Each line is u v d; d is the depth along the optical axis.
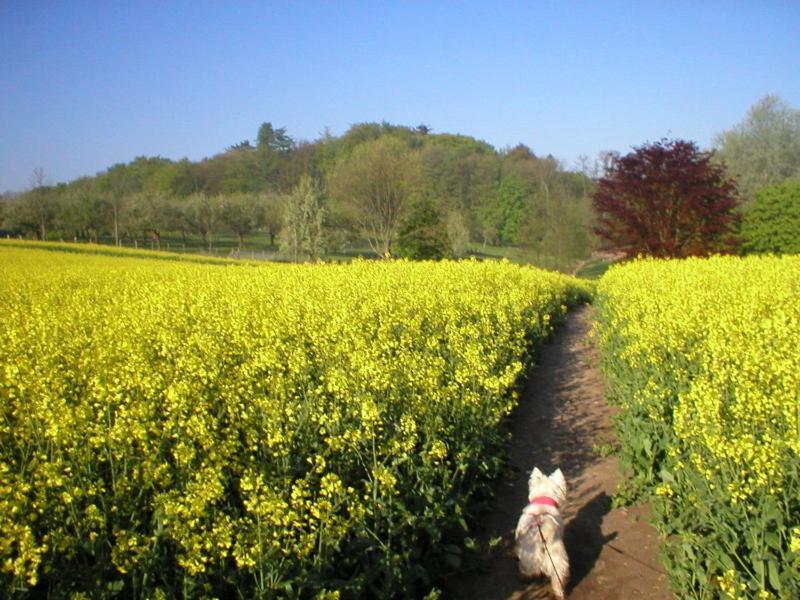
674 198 29.62
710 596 4.84
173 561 4.27
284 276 18.64
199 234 71.44
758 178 63.62
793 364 6.85
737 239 31.89
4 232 65.44
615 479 7.72
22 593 3.62
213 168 103.50
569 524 6.79
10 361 7.09
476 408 7.45
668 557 5.47
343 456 5.78
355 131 103.94
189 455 4.70
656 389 7.75
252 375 7.12
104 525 4.05
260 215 69.06
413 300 12.73
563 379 12.85
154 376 6.31
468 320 11.84
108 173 108.88
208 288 15.20
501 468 7.81
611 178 31.09
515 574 5.80
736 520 5.06
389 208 56.22
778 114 66.94
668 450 6.55
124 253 42.47
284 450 5.34
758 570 4.57
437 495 5.98
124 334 8.84
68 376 6.79
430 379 7.12
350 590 4.62
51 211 63.88
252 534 4.23
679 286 14.52
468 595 5.52
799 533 4.40
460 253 58.19
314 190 56.41
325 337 8.91
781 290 12.77
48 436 4.96
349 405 6.41
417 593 5.40
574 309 25.61
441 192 81.00
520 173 82.44
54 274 21.34
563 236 53.91
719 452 5.15
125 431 4.89
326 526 4.47
